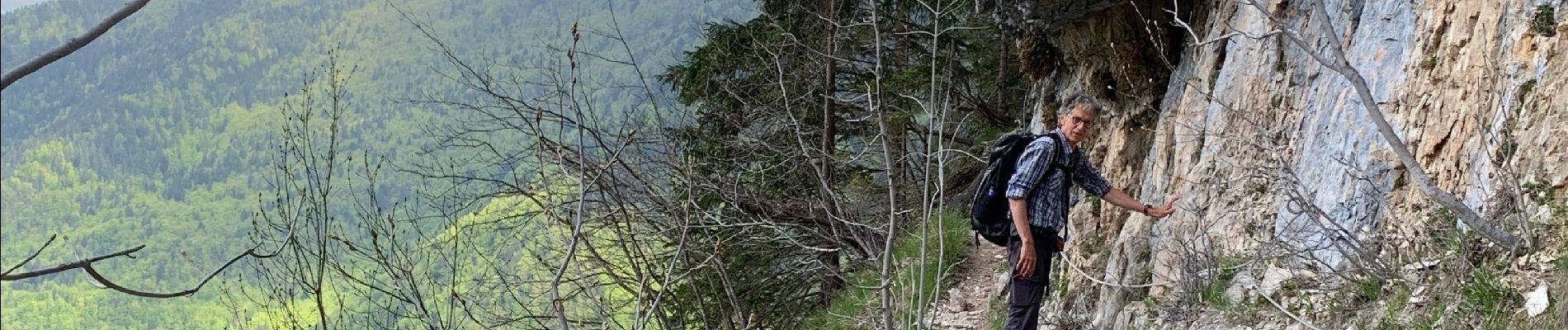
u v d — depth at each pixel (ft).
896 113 45.60
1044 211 17.03
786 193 45.42
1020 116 48.96
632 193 31.12
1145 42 27.43
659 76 46.52
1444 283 14.79
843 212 40.50
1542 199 14.58
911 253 36.35
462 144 34.01
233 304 17.22
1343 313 16.24
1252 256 19.79
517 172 32.45
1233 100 23.41
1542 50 15.90
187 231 634.43
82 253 6.88
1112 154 28.91
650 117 38.14
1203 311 19.29
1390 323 14.98
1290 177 20.13
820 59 43.68
